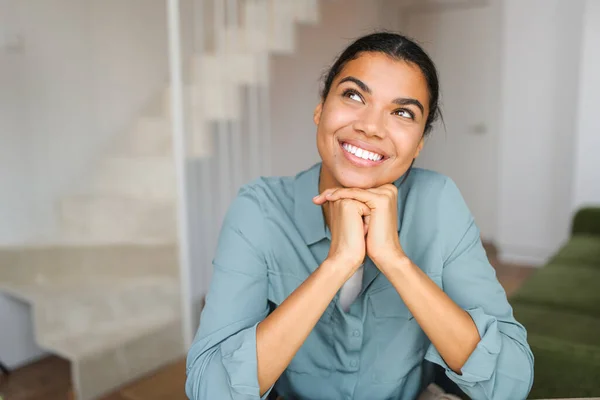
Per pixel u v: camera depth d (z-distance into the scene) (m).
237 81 2.88
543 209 3.79
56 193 2.81
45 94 2.73
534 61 3.69
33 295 2.42
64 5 2.80
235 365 0.76
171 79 2.32
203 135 2.77
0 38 2.48
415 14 4.56
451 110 4.46
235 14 2.97
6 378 2.39
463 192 4.50
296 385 0.95
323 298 0.78
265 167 3.50
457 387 1.02
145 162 2.84
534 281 2.26
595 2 3.19
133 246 2.64
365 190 0.81
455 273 0.93
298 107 4.09
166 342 2.32
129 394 2.11
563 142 3.65
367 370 0.92
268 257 0.94
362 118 0.80
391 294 0.91
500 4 4.12
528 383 0.83
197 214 3.31
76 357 1.99
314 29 4.12
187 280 2.42
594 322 1.84
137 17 3.26
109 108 3.12
